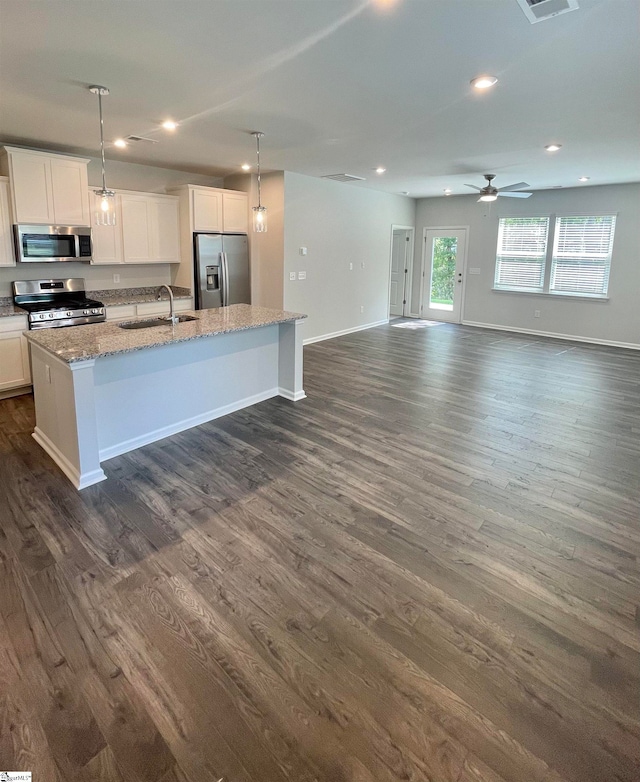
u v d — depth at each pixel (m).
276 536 2.61
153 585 2.23
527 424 4.27
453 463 3.50
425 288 9.85
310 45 2.48
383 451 3.68
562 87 3.07
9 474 3.26
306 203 6.86
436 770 1.47
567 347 7.53
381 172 6.34
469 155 5.15
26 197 4.66
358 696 1.71
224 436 3.93
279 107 3.52
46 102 3.44
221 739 1.55
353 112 3.60
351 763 1.49
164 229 6.11
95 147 4.90
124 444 3.63
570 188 7.72
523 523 2.77
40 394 3.58
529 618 2.07
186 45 2.50
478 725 1.61
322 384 5.38
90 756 1.50
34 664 1.81
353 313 8.39
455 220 9.15
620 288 7.54
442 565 2.40
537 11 2.12
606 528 2.73
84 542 2.54
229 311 4.76
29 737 1.55
